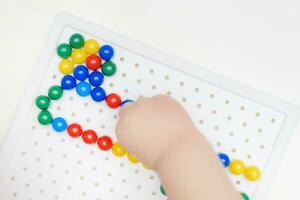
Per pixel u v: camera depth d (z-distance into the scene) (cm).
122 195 44
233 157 44
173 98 42
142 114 38
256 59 45
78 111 44
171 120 38
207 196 35
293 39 45
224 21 45
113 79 44
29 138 44
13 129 44
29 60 45
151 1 45
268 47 45
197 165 36
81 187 44
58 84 44
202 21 45
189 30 45
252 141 44
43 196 44
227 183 36
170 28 45
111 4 45
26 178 44
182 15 45
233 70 45
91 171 44
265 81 45
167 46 45
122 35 44
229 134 44
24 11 45
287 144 45
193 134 38
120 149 44
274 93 45
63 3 45
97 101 44
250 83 45
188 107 44
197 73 44
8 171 44
